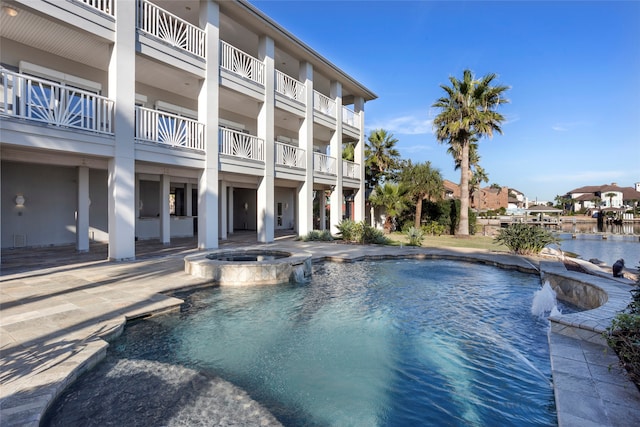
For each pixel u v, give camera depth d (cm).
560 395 284
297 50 1503
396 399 335
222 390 342
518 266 998
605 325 413
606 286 630
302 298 691
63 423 273
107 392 323
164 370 379
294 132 2041
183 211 1792
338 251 1222
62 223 1218
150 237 1525
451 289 786
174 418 289
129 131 894
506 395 343
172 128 1161
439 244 1606
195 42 1099
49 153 862
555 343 403
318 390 350
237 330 512
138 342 460
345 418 303
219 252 920
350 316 589
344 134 1959
